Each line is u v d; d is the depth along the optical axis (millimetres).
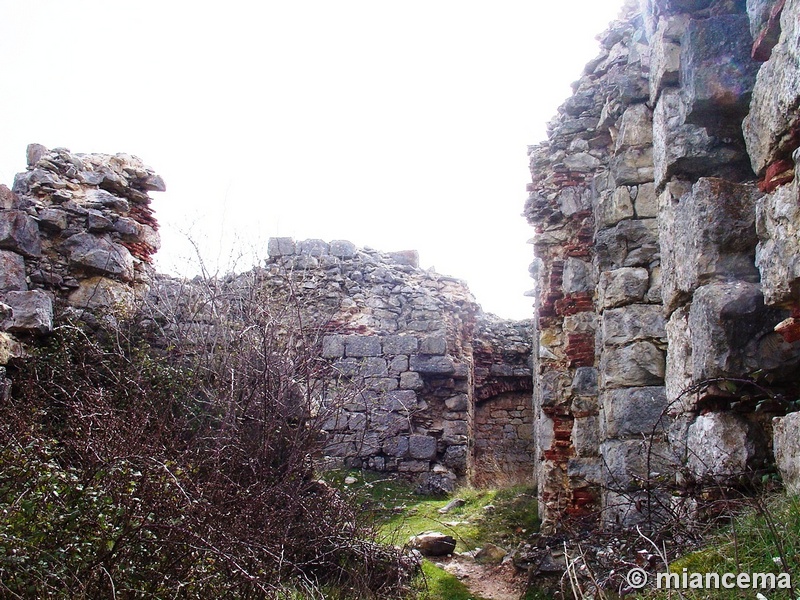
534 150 8969
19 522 3865
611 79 8352
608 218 7027
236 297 8609
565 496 7727
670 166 4984
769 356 4180
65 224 9352
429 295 13445
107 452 4496
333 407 7363
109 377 7195
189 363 7828
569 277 8078
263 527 5270
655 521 4773
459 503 9812
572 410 7641
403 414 12633
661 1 5234
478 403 15828
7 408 5453
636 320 6516
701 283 4426
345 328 13125
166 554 4109
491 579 6898
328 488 6770
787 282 3555
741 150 4844
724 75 4566
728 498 4113
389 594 6078
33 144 9875
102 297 9188
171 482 4422
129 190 10258
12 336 7695
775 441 3777
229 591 4273
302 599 5176
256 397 6711
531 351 15953
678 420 4789
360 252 13875
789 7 3549
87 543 3881
